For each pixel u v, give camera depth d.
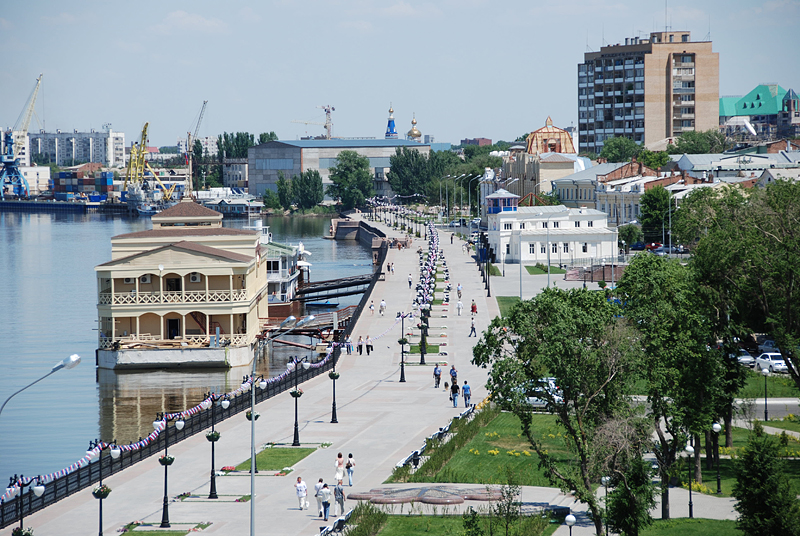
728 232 95.62
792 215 103.50
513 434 92.38
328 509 69.12
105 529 67.19
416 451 83.25
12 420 114.62
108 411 118.44
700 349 73.88
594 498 64.12
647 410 82.69
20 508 68.69
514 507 63.47
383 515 67.06
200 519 69.31
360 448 88.88
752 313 100.94
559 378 65.62
